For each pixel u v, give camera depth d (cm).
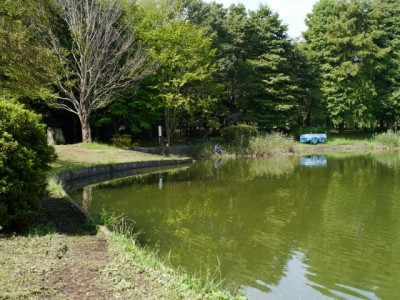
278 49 3619
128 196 1407
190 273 698
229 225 1020
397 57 4303
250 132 3272
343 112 4166
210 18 3466
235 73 3388
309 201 1316
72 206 967
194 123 3381
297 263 760
